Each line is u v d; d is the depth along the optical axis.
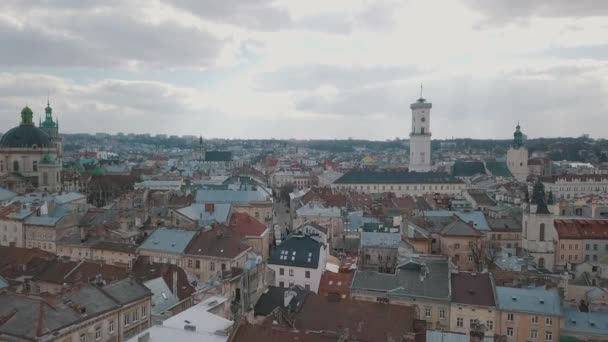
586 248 159.88
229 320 79.38
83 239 143.75
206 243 129.00
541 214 154.62
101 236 144.88
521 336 95.31
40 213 156.62
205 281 113.38
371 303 88.06
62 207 164.88
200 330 68.81
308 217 181.38
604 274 133.00
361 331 81.12
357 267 133.25
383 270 136.88
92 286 79.50
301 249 127.50
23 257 117.50
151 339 65.06
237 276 103.06
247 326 65.69
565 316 97.69
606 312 100.94
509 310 95.62
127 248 133.12
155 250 129.12
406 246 139.12
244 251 127.12
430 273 106.06
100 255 136.50
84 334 70.69
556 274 124.12
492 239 170.38
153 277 100.62
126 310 79.12
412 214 182.00
